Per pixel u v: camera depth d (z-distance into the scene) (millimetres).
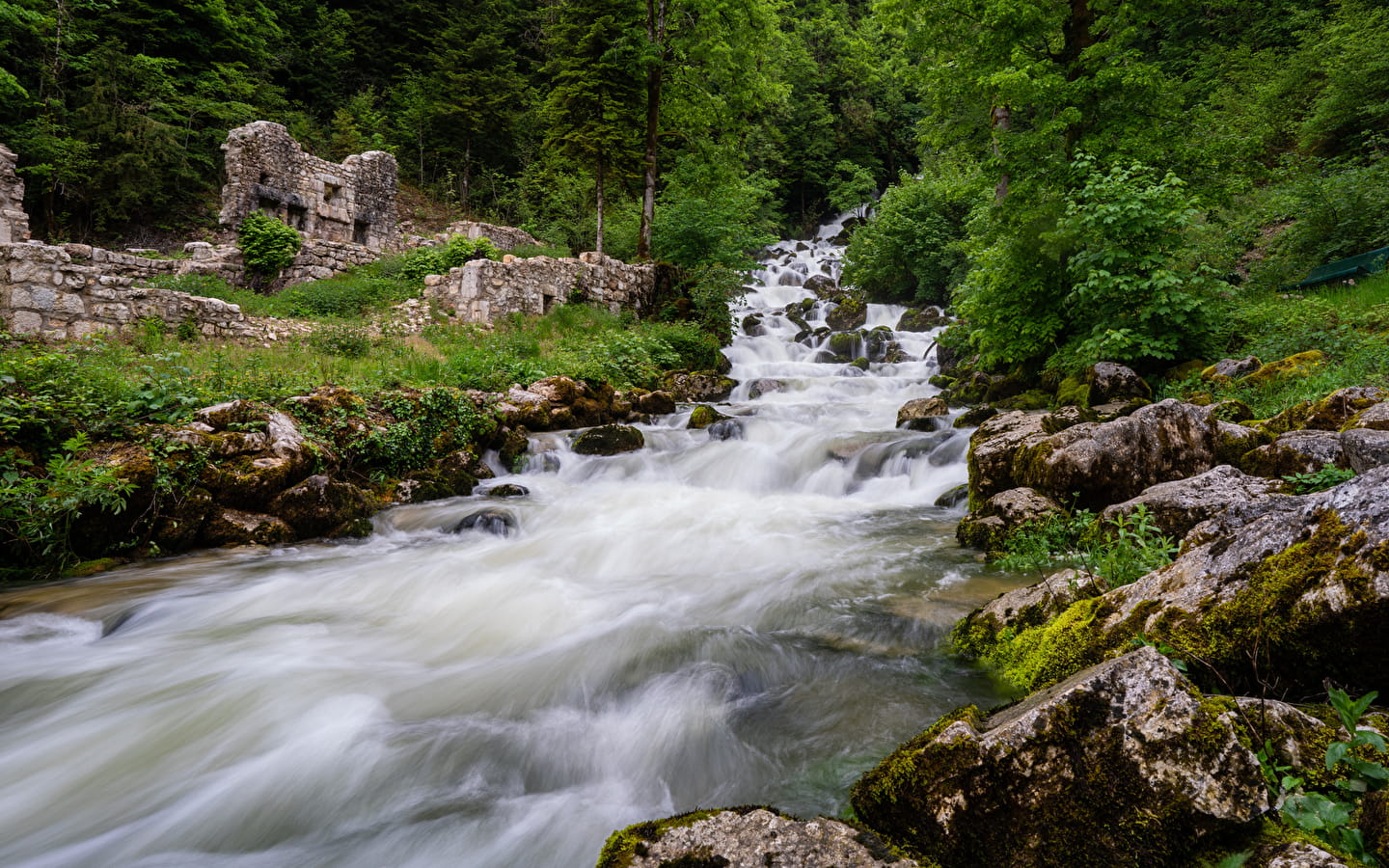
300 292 17625
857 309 22438
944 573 5402
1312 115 17250
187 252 19422
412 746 3494
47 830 2969
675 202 22266
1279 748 2059
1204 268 9508
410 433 9359
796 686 3836
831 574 5637
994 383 12398
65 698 4000
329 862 2781
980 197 16641
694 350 18188
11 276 10211
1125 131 11312
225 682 4188
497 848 2814
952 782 2125
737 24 22000
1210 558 2947
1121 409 7699
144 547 6680
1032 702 2451
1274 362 8562
